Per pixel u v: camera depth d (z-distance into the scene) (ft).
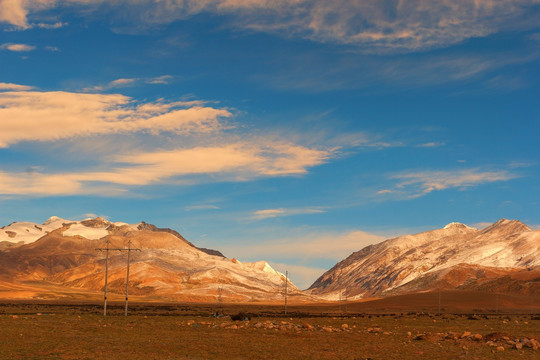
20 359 169.37
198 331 262.26
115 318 351.05
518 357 192.44
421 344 227.20
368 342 230.89
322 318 458.91
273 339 232.73
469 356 192.44
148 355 183.11
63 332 242.37
